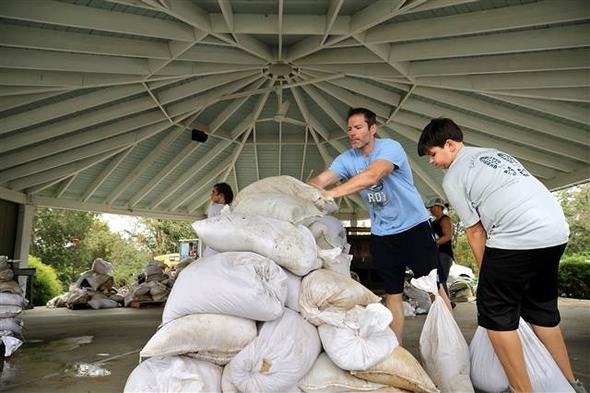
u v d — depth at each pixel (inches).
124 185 401.1
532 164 362.6
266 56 243.4
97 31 200.8
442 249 211.8
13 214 384.8
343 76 260.1
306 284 80.5
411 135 331.3
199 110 300.0
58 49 193.8
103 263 381.1
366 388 74.9
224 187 168.4
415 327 205.2
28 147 306.0
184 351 71.1
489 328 78.7
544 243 76.0
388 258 109.7
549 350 87.0
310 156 416.5
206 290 71.7
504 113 271.4
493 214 79.6
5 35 181.6
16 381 117.2
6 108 235.0
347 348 72.9
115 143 323.9
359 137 103.8
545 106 250.4
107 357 148.6
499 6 187.2
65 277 773.9
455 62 229.1
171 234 1000.9
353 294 79.9
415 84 250.4
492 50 201.6
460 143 89.3
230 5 197.5
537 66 209.2
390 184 105.6
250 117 327.6
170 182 430.3
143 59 234.1
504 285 77.7
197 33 209.5
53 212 802.8
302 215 87.5
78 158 327.6
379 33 210.1
